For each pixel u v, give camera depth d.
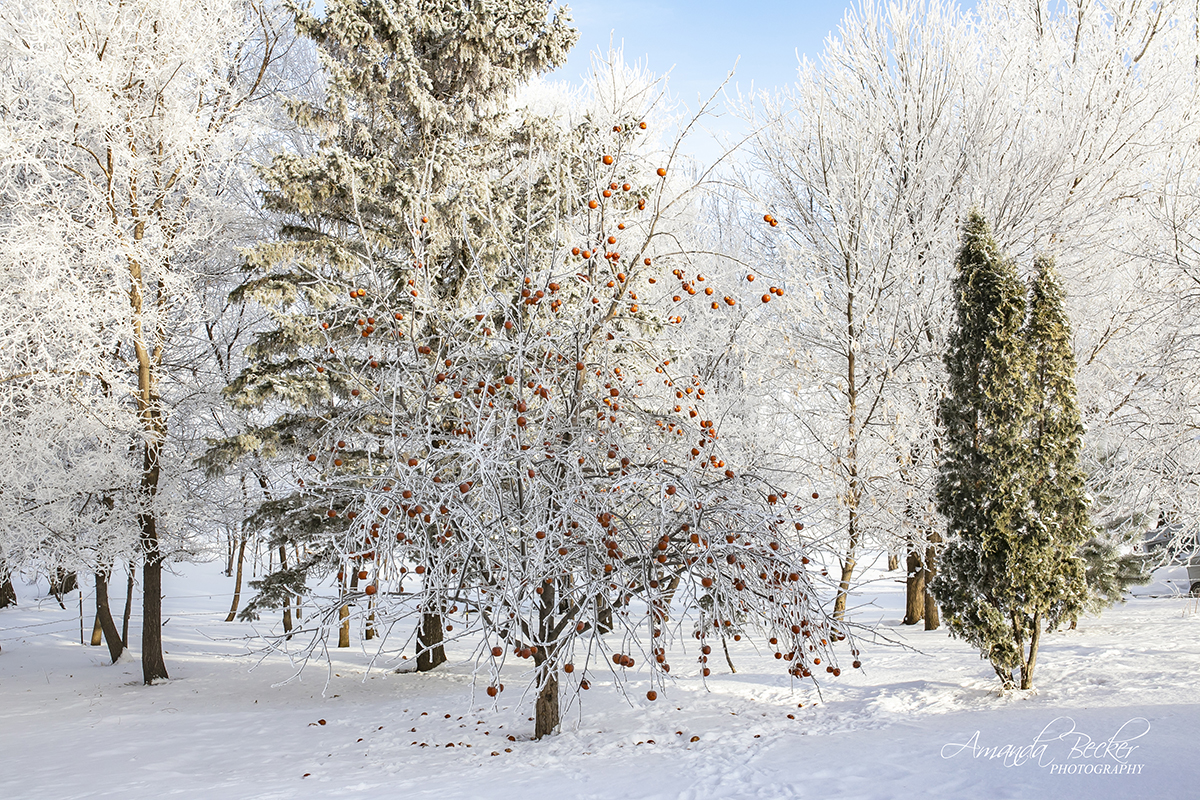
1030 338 8.88
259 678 14.20
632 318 8.93
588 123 11.41
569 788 6.31
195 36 14.20
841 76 15.59
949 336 9.48
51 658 16.45
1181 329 13.01
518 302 9.25
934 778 5.69
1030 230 14.07
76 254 13.36
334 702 11.91
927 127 14.59
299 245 11.98
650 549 6.81
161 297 14.79
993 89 14.80
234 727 10.41
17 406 13.38
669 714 9.16
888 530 13.95
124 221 14.01
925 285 14.27
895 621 17.25
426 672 14.20
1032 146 14.60
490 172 13.48
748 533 6.62
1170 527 13.96
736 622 6.83
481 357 7.83
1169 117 15.54
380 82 12.59
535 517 7.06
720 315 15.60
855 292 14.03
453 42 12.59
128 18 13.36
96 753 9.19
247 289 11.86
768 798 5.64
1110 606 13.34
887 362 13.87
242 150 16.36
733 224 19.94
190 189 14.94
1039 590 8.52
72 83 12.69
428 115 12.45
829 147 14.72
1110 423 13.82
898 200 14.26
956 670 10.18
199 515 16.81
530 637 6.33
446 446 7.34
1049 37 17.73
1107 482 13.39
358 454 11.42
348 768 7.79
